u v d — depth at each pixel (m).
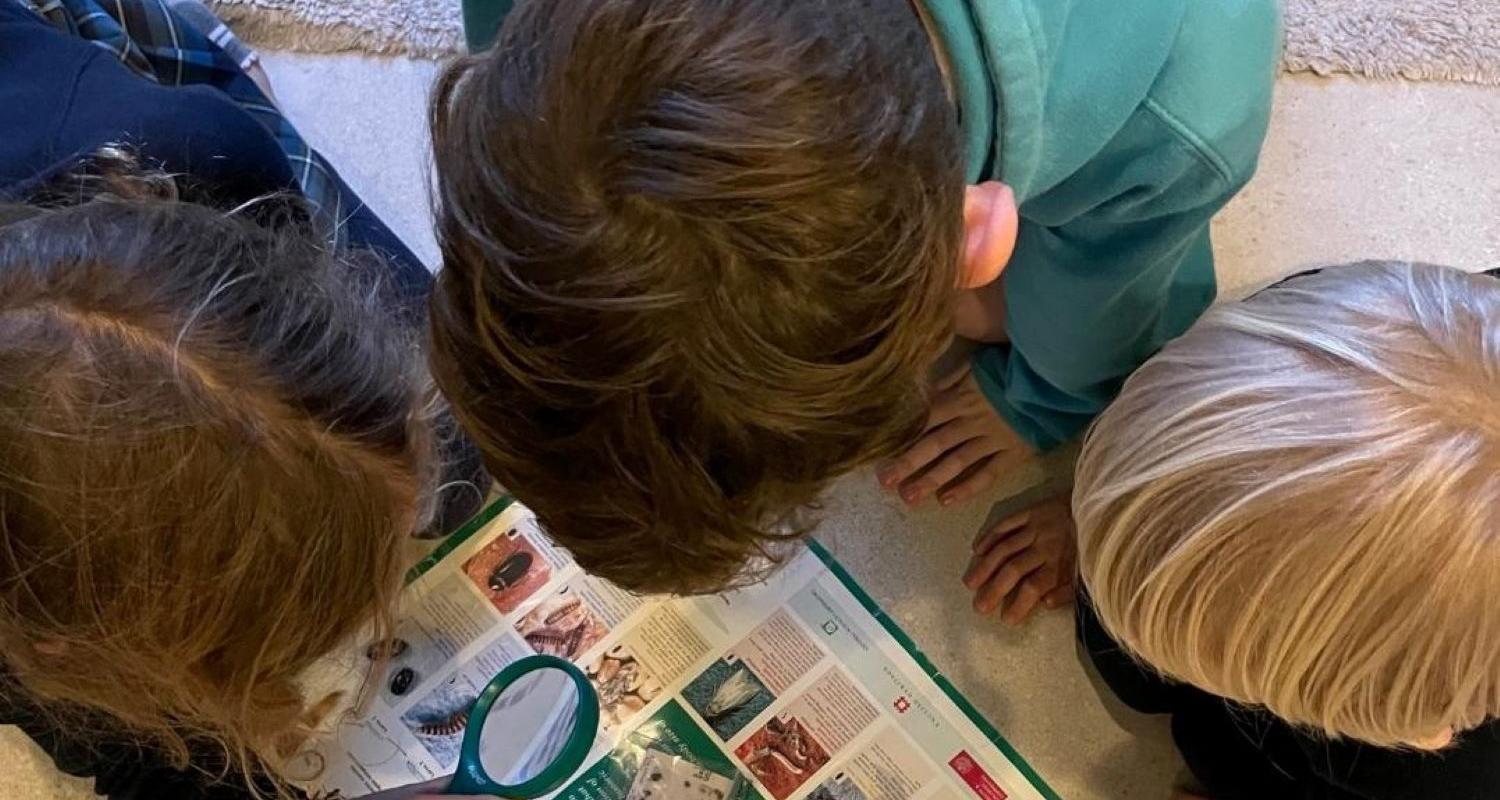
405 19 1.01
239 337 0.55
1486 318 0.59
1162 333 0.82
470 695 0.85
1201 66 0.59
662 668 0.86
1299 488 0.58
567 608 0.87
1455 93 0.99
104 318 0.53
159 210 0.57
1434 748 0.66
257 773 0.78
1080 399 0.83
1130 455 0.64
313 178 0.90
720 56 0.41
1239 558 0.60
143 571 0.55
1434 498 0.56
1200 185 0.63
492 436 0.49
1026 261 0.72
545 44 0.43
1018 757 0.84
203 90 0.76
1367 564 0.57
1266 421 0.59
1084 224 0.66
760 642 0.86
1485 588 0.56
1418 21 0.99
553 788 0.80
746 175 0.41
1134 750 0.86
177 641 0.58
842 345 0.44
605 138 0.41
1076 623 0.86
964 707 0.85
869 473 0.91
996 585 0.88
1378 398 0.58
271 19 1.01
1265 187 0.97
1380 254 0.96
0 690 0.71
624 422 0.45
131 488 0.53
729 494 0.47
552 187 0.42
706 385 0.44
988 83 0.51
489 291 0.44
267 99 0.94
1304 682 0.63
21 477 0.53
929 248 0.45
